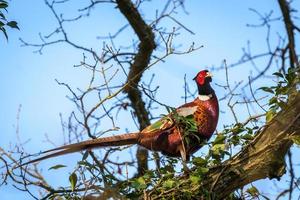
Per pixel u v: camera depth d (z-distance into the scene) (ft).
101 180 32.32
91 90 35.09
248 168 32.35
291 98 32.09
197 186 32.58
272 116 32.32
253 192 33.63
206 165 32.50
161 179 32.99
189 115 35.14
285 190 36.45
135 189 33.17
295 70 32.22
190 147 37.17
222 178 32.50
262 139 32.37
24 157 32.60
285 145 32.32
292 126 31.96
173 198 32.58
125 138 36.91
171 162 34.04
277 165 32.40
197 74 38.65
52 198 32.68
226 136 32.60
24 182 31.96
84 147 35.86
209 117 37.29
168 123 36.73
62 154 35.04
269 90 32.37
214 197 32.45
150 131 37.04
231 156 32.68
